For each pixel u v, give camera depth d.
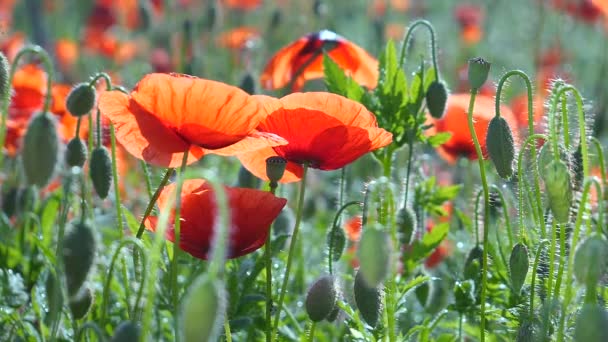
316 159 6.14
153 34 20.59
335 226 6.64
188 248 5.99
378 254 4.79
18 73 9.24
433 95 7.54
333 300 5.93
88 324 5.05
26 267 8.12
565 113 6.06
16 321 6.89
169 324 7.63
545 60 18.42
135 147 5.82
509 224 7.08
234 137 5.57
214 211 5.84
